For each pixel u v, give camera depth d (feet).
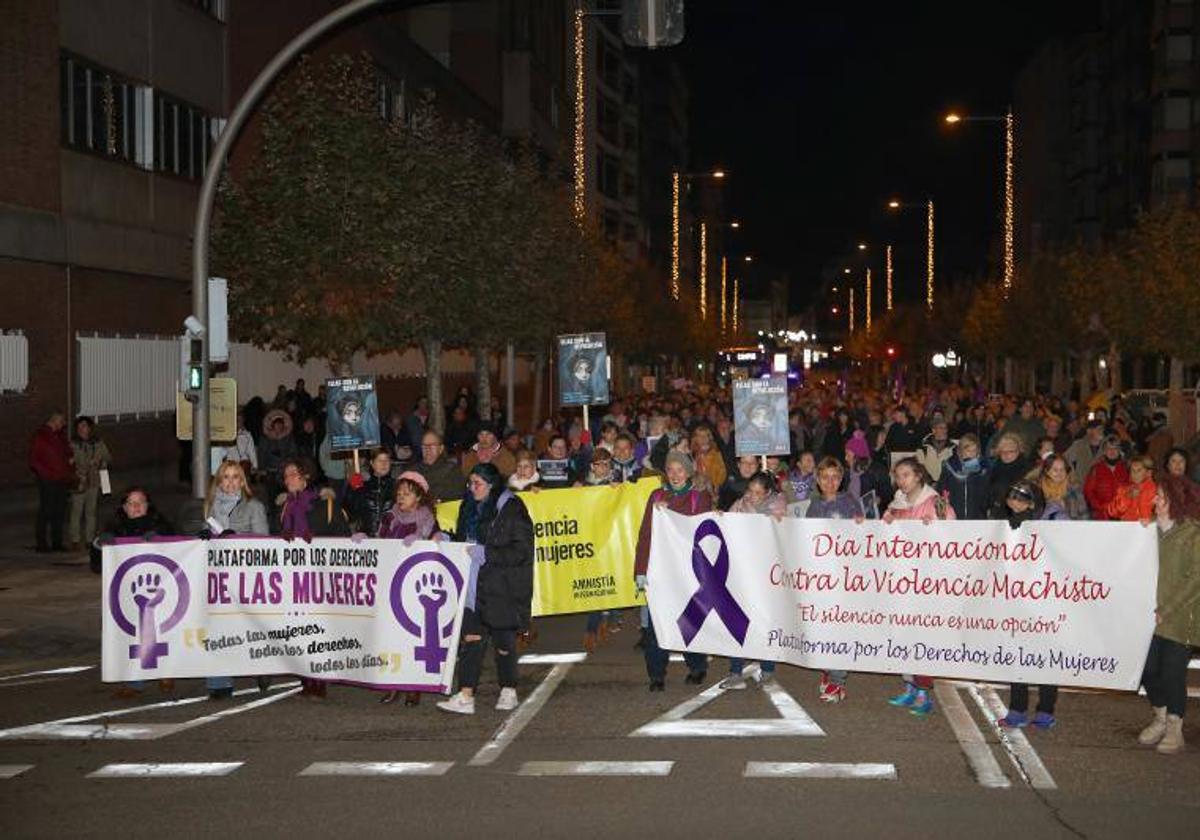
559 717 40.22
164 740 37.99
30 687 46.09
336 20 55.67
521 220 123.95
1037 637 38.75
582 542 52.03
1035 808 30.53
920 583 40.34
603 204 378.53
